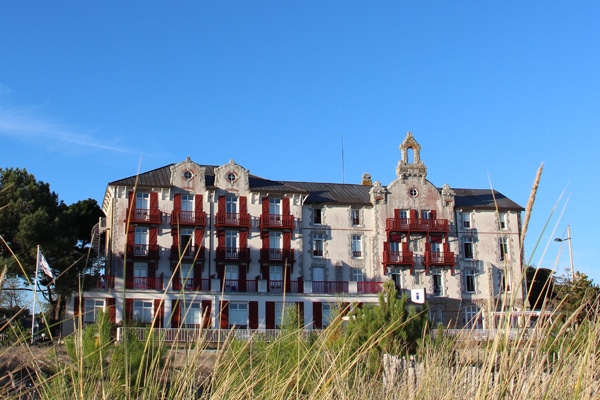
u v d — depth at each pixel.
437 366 5.04
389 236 56.41
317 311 51.72
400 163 58.00
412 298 54.56
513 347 3.21
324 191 58.34
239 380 5.05
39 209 44.19
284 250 53.88
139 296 47.84
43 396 4.14
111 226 51.84
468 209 58.25
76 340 4.22
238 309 50.41
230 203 54.22
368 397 5.95
